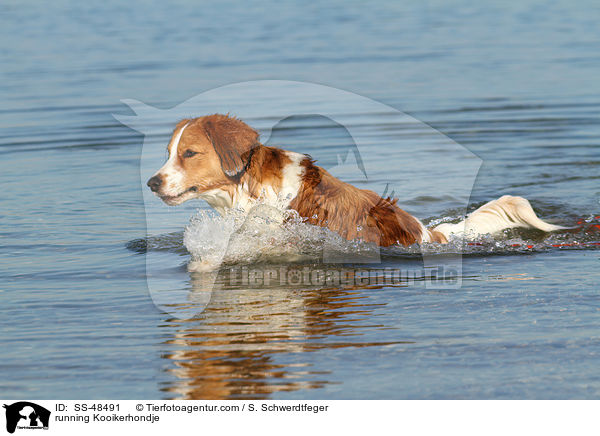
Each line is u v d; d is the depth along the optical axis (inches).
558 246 354.6
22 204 441.7
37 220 411.8
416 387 216.1
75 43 1035.3
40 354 242.5
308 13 1304.1
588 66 815.1
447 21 1180.5
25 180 494.0
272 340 249.0
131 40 1053.2
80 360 238.2
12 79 813.9
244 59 884.6
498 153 536.1
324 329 256.7
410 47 959.0
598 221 394.6
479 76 784.9
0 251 358.3
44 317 273.0
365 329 255.9
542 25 1107.9
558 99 685.9
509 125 606.2
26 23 1223.5
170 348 244.8
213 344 246.7
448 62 858.8
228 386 220.4
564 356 231.6
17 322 268.7
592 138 565.6
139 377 226.8
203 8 1385.3
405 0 1443.2
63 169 520.1
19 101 718.5
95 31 1138.7
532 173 489.4
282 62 860.6
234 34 1091.3
